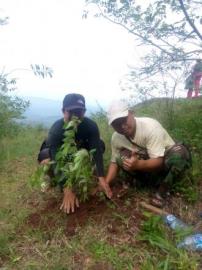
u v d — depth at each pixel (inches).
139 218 74.3
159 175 82.5
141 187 85.1
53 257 67.2
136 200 80.3
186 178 83.5
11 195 93.4
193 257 64.5
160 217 72.7
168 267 62.6
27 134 163.8
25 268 65.4
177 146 79.1
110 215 75.3
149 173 82.0
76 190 79.7
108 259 65.9
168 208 78.5
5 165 118.6
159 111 116.3
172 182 80.2
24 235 74.2
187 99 126.1
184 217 76.3
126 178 86.4
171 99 118.3
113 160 84.7
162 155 78.1
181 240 68.1
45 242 71.9
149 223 70.9
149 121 80.1
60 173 76.7
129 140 80.6
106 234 71.2
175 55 99.0
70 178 73.1
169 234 70.6
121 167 83.8
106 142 106.8
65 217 77.0
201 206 79.3
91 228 72.8
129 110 77.9
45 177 83.9
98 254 66.8
